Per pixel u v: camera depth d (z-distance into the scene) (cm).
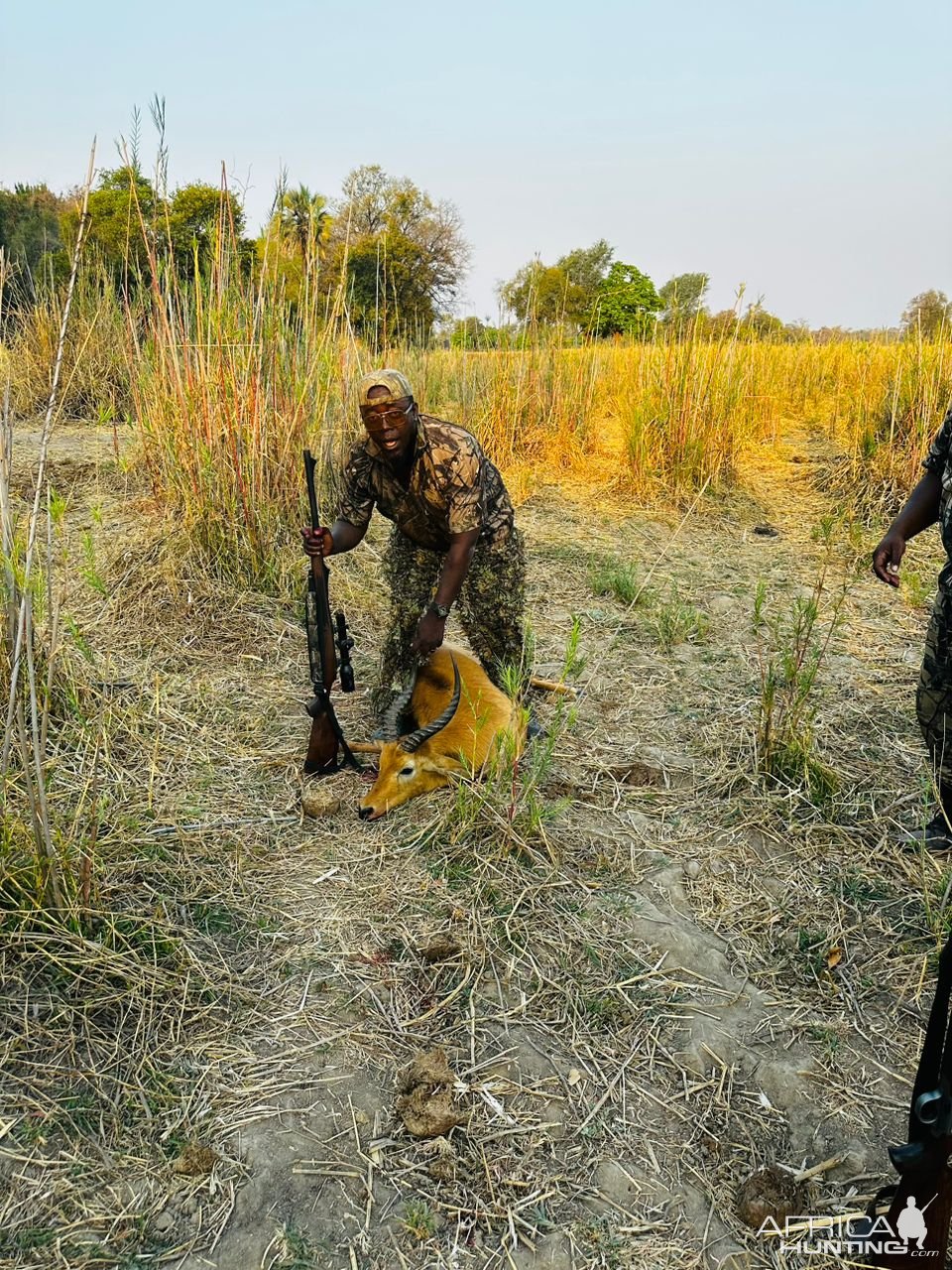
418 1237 232
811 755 431
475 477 385
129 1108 258
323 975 310
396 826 388
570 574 719
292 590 586
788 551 798
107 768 397
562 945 328
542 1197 244
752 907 354
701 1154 259
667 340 998
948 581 340
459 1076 276
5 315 1017
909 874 369
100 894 319
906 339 1086
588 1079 279
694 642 599
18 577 305
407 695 407
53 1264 220
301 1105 264
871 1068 287
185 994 293
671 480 927
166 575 565
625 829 397
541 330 1129
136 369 749
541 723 480
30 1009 279
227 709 466
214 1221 233
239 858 360
